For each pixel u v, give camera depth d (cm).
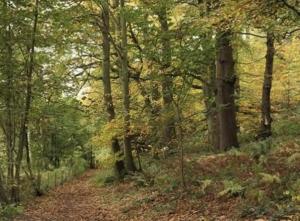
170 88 1465
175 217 1185
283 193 1045
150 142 2116
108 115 2339
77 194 2359
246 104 2730
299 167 1238
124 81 2162
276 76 2673
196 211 1169
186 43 1380
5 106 1950
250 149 1577
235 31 1433
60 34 2002
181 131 1487
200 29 1353
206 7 1384
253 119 2664
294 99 2894
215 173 1478
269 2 1090
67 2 2044
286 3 1096
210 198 1250
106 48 2347
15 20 1753
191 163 1662
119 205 1628
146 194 1639
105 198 1919
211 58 1486
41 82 2089
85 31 2316
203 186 1304
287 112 2552
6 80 1861
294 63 2694
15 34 1820
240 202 1119
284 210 951
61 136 4353
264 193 1087
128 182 2155
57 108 2370
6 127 2064
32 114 2123
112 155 2291
